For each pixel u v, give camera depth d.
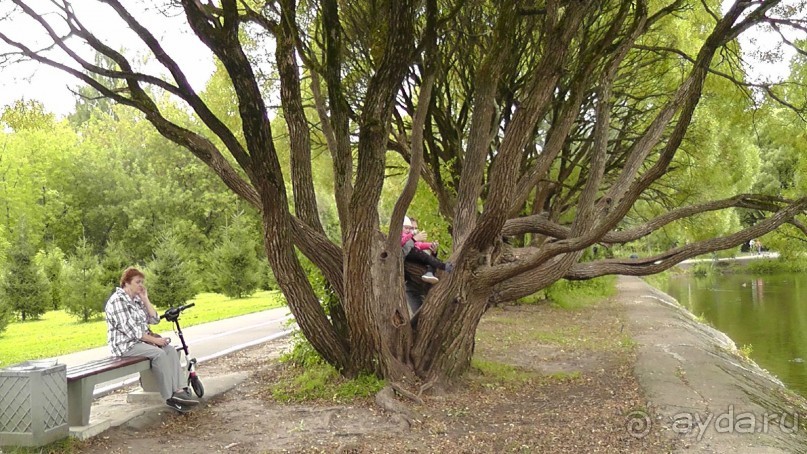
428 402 7.09
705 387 8.39
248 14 6.93
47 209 37.88
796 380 12.84
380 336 7.42
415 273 8.59
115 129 50.84
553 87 7.24
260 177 6.72
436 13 7.10
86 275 19.19
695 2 12.63
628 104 16.67
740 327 20.92
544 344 12.14
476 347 11.59
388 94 6.45
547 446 5.70
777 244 12.71
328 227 19.12
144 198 40.00
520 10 8.12
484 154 8.66
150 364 6.46
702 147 16.36
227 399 7.27
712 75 11.05
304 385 7.50
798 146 10.37
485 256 7.97
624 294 25.89
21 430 5.19
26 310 19.44
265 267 29.88
